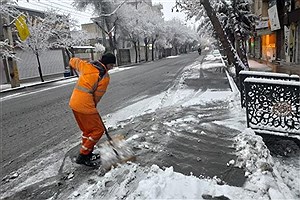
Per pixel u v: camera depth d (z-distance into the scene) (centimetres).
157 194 274
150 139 470
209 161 365
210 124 536
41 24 2289
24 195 333
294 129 405
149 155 398
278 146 436
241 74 596
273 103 414
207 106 703
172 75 1697
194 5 1319
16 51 2550
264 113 422
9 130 664
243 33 1559
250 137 404
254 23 1650
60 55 3228
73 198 309
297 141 404
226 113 613
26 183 363
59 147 500
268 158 348
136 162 374
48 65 3020
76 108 371
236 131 483
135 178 323
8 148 520
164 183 292
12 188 353
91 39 4381
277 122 415
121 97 1005
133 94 1055
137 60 5003
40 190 341
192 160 372
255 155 354
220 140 442
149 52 5906
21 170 407
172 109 697
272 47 2384
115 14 3691
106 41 4394
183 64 2786
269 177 309
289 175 354
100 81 379
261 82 413
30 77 2759
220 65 2139
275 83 405
